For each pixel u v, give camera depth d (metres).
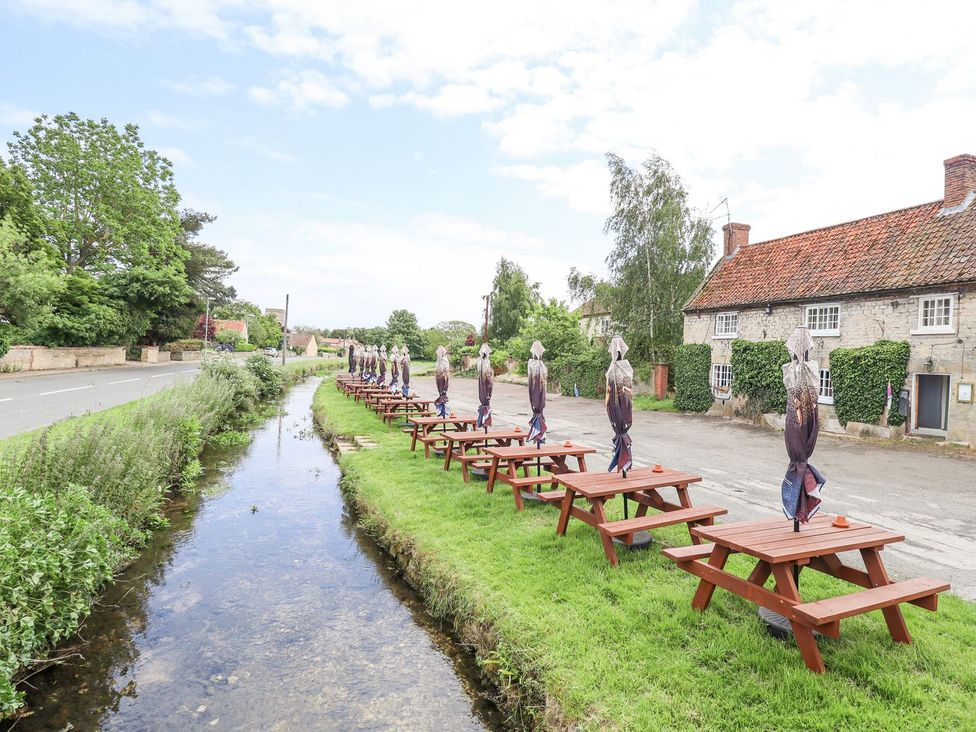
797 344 4.01
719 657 3.68
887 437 14.90
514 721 3.71
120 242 38.41
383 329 75.94
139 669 4.42
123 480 6.72
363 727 3.74
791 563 4.30
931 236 15.71
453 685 4.24
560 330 31.16
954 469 10.91
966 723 2.99
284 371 30.28
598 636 4.00
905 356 14.64
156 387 20.61
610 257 27.38
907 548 6.11
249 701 4.02
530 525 6.38
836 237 19.09
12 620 3.96
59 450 6.21
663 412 21.27
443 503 7.31
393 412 15.56
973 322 13.35
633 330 26.27
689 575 4.96
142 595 5.68
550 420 17.64
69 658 4.56
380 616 5.30
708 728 3.04
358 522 7.82
